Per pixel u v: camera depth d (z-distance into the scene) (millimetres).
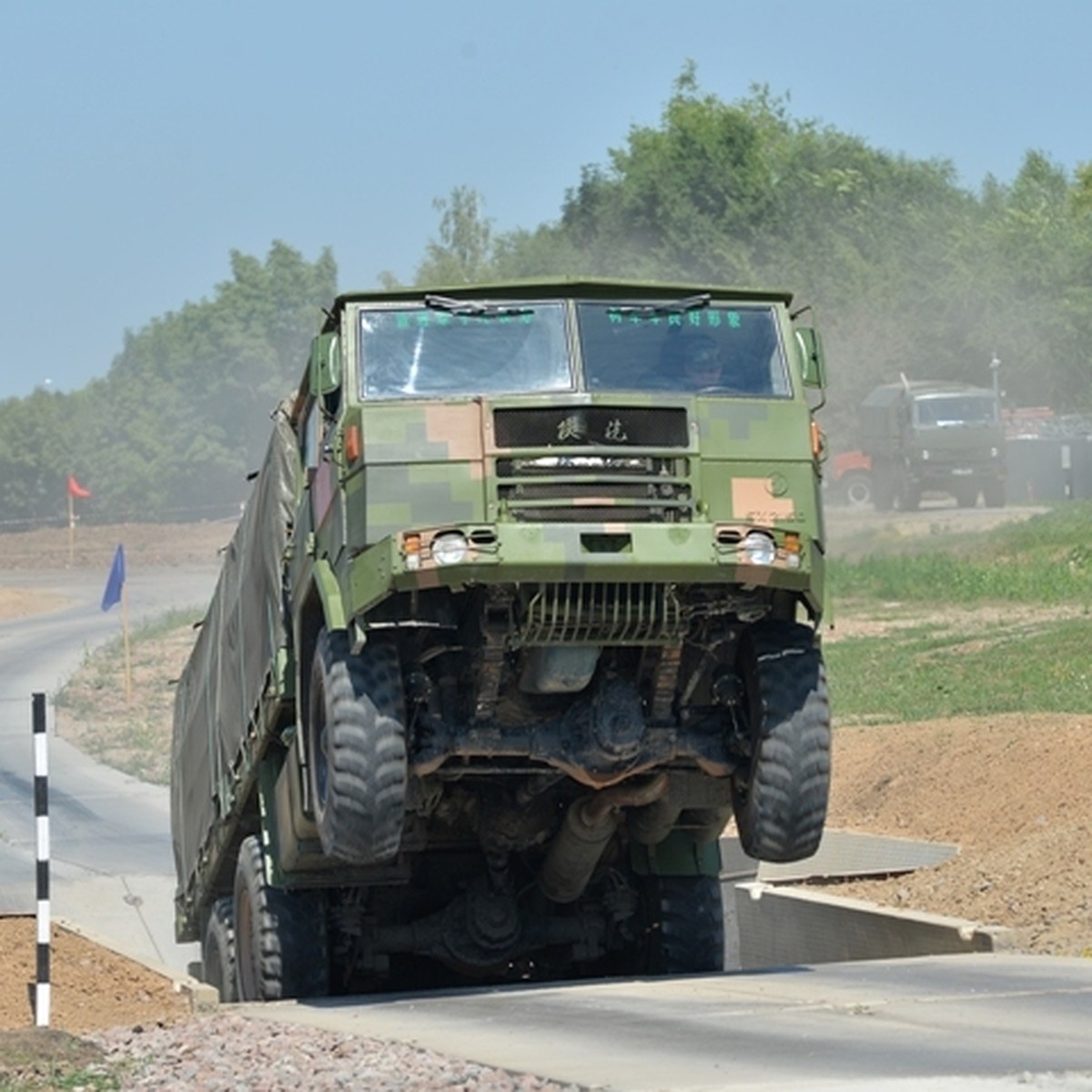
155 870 59875
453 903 33719
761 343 29375
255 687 33312
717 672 29484
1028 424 147000
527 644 27594
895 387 137750
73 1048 24359
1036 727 49719
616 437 28188
